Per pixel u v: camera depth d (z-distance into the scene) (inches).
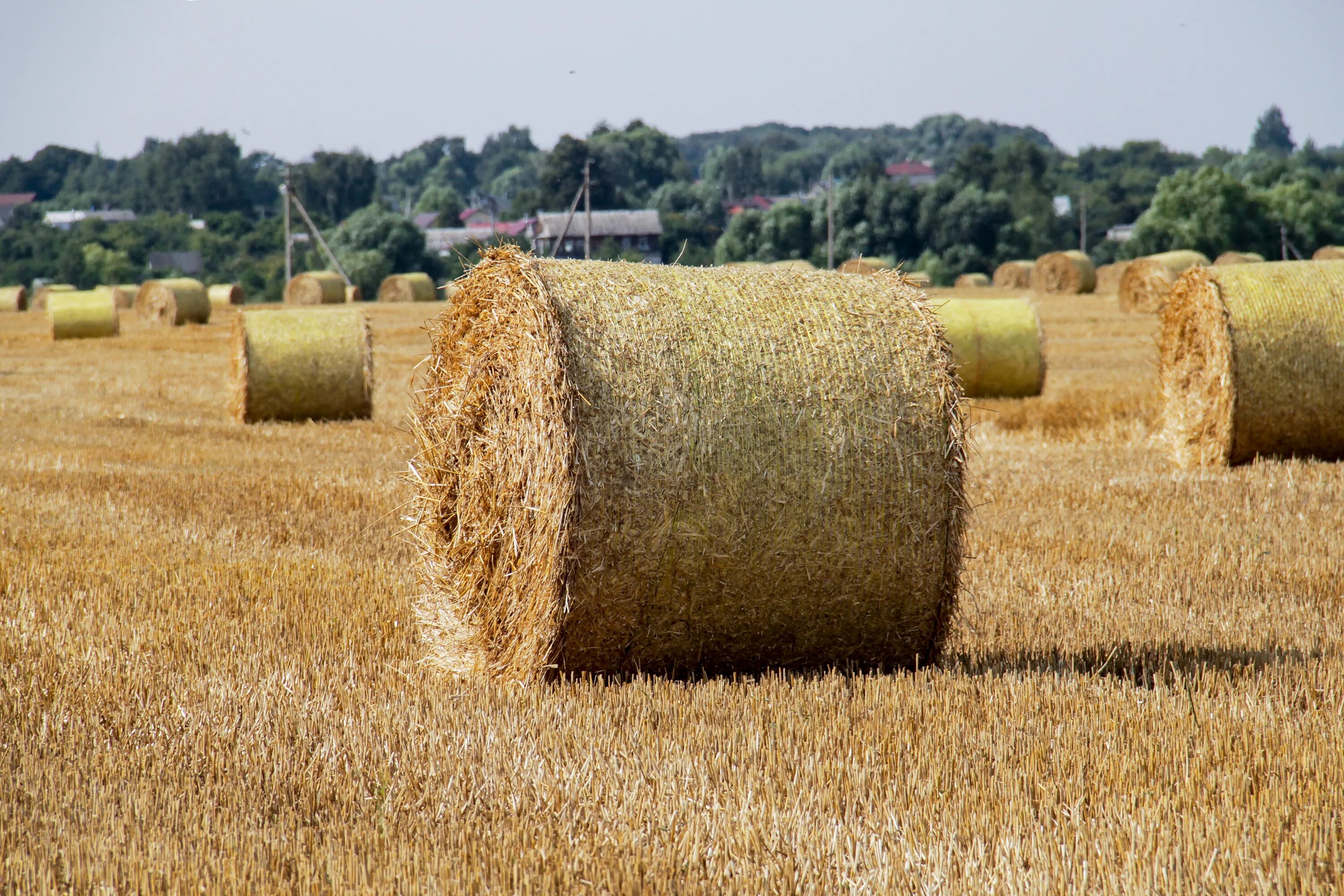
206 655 1040.2
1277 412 1978.3
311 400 2832.2
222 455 2281.0
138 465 2153.1
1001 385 3144.7
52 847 668.7
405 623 1175.6
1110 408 2701.8
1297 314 1968.5
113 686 946.1
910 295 1045.2
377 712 898.7
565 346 956.6
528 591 1002.1
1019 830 677.9
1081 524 1610.5
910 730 844.6
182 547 1487.5
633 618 978.7
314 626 1139.3
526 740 842.8
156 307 6948.8
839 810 724.7
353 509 1737.2
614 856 665.6
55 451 2306.8
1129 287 6245.1
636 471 954.7
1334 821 671.1
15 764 801.6
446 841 689.6
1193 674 968.3
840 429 983.6
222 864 652.1
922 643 1037.8
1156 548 1471.5
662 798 737.0
